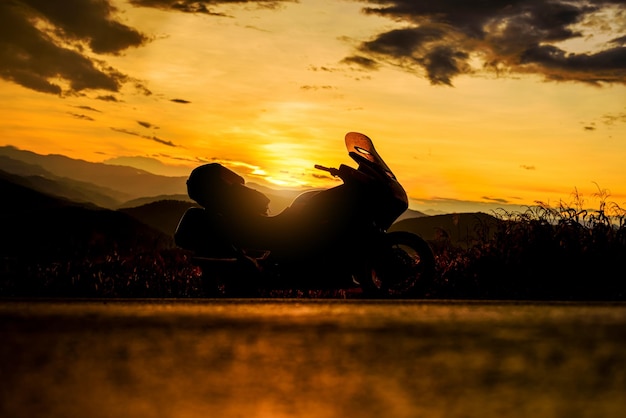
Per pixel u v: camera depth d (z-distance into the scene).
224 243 12.42
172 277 14.90
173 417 3.97
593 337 6.68
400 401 4.33
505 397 4.44
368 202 12.38
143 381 4.87
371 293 12.41
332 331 7.02
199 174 12.55
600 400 4.36
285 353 5.87
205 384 4.78
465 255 14.69
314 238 12.34
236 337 6.66
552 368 5.31
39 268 14.91
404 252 12.45
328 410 4.12
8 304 9.80
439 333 6.89
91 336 6.74
